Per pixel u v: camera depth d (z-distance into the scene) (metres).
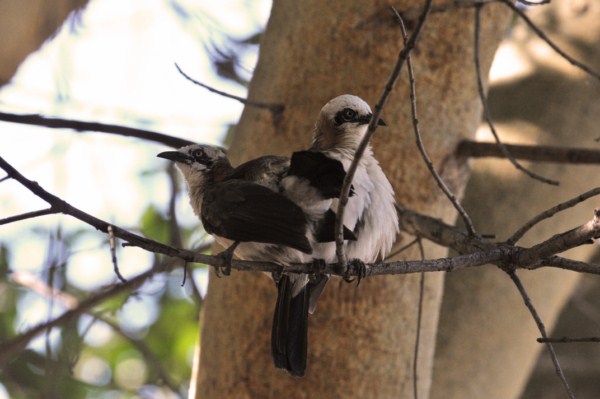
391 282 11.41
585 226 8.12
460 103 11.94
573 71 14.62
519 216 13.70
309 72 11.77
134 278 14.12
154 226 18.62
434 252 11.90
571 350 20.09
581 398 19.67
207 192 8.99
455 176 11.98
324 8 11.80
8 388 17.70
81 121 11.77
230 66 15.69
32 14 11.76
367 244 9.12
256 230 8.31
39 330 14.06
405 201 11.67
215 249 12.02
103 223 7.48
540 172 13.76
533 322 13.67
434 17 11.71
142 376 18.45
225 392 11.52
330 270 8.57
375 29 11.66
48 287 14.01
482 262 8.60
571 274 14.18
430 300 11.71
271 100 11.90
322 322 11.32
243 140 12.12
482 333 13.42
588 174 13.78
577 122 14.38
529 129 14.38
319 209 8.52
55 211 7.39
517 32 15.57
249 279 11.51
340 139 10.09
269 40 12.35
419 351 11.66
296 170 8.52
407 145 11.66
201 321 12.19
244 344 11.48
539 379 19.75
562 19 15.17
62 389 18.00
